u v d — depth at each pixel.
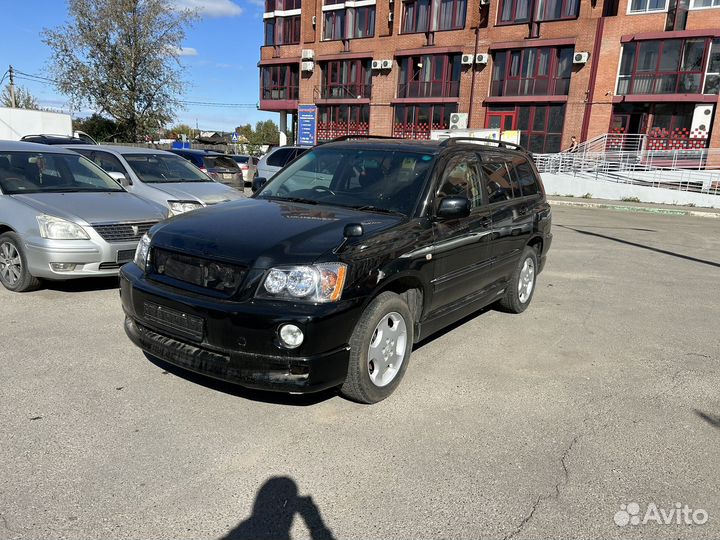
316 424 3.45
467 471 3.03
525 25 27.69
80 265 5.66
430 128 31.52
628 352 5.07
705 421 3.76
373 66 32.50
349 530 2.53
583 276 8.34
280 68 37.62
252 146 50.00
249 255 3.31
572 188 24.42
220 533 2.48
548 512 2.72
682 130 25.16
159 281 3.60
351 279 3.34
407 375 4.28
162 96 30.38
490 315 6.05
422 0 30.67
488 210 4.97
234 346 3.21
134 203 6.43
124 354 4.36
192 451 3.09
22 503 2.60
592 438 3.46
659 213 19.97
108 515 2.55
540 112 28.09
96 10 28.08
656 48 24.94
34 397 3.61
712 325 6.03
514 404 3.88
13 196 6.07
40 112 23.38
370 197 4.29
